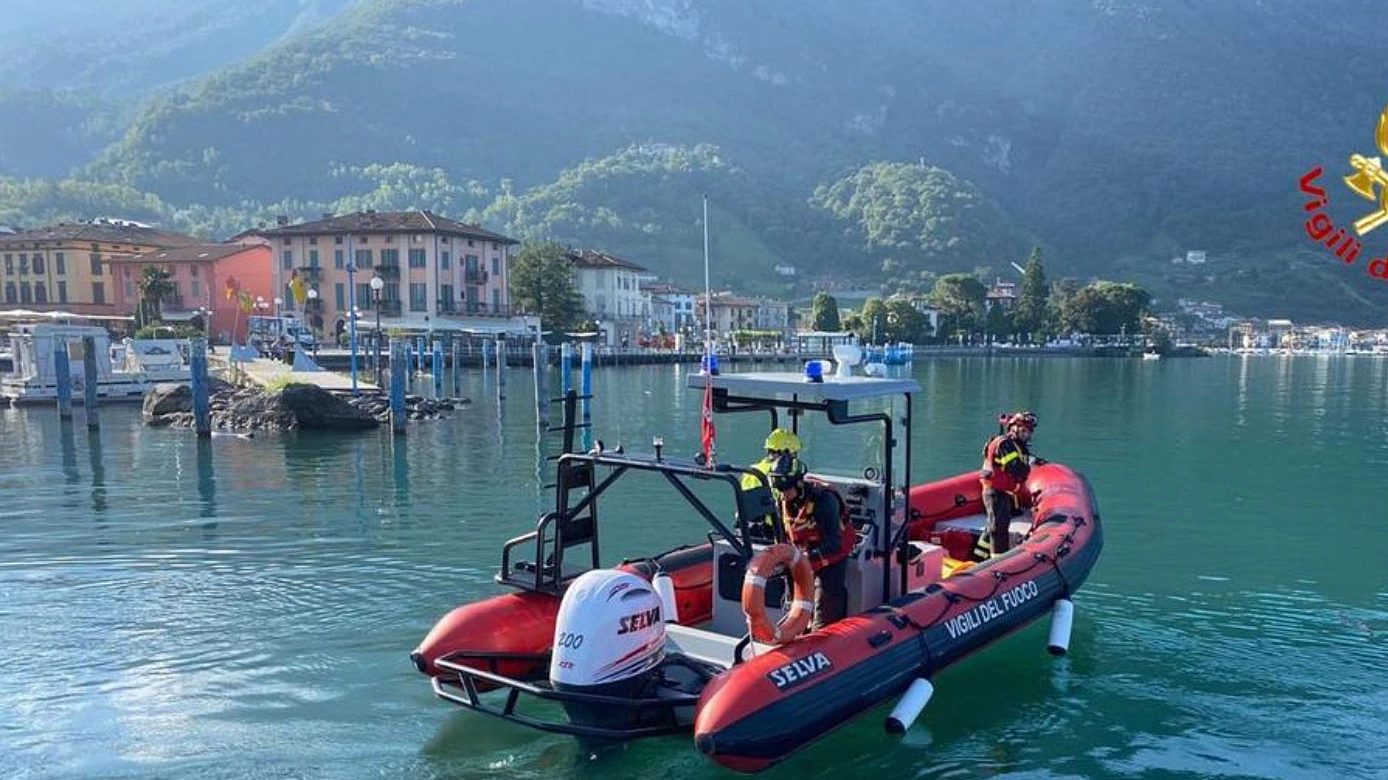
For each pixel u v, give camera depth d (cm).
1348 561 1243
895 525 805
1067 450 2405
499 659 698
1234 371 7650
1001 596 813
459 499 1634
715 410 742
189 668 831
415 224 6731
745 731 583
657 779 656
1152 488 1825
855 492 782
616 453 728
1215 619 1002
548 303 7456
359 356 5566
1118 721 759
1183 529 1441
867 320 10419
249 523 1430
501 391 3095
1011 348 10838
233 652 868
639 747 698
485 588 1074
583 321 7831
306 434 2584
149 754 677
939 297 11662
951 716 766
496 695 775
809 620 662
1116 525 1471
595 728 622
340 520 1456
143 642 894
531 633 720
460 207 19488
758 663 622
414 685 798
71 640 898
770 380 701
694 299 11219
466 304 7038
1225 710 780
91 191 14100
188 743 693
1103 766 688
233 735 706
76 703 759
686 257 17388
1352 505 1645
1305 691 816
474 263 7200
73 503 1596
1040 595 858
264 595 1043
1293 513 1570
